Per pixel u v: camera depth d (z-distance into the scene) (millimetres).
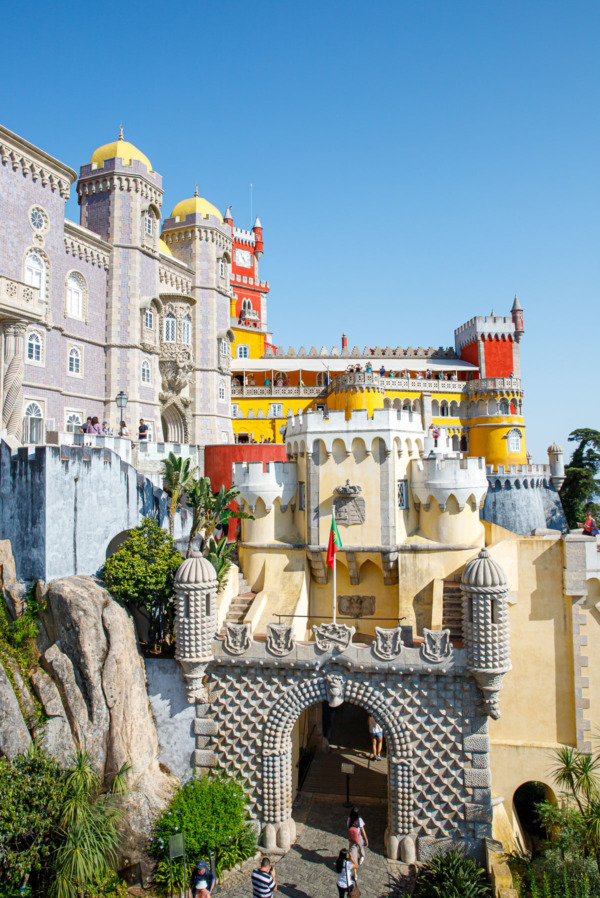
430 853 25438
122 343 49500
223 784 26734
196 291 58469
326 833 27250
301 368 77562
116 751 25688
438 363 83250
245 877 24766
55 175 41781
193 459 42812
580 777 25031
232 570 33750
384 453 32969
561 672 29938
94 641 25938
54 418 41969
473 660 25047
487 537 35312
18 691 25281
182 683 27891
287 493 35844
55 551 27578
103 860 22734
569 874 22125
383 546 32719
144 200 51469
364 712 40188
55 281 42219
